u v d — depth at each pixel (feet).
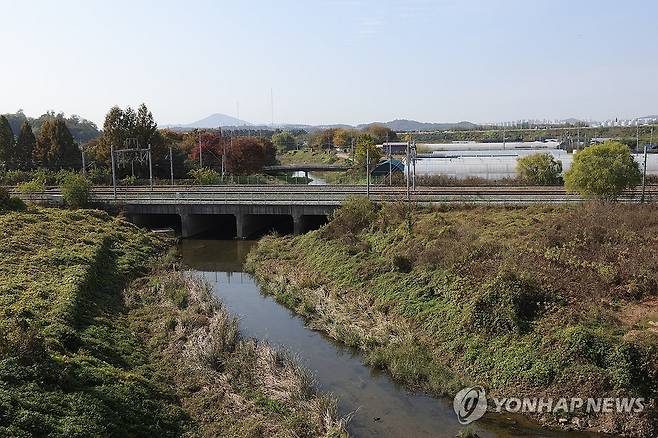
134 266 115.85
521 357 63.26
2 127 263.49
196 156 296.71
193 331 77.61
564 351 60.80
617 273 76.38
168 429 52.47
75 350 62.85
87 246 114.73
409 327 77.66
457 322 73.10
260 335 81.82
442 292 81.71
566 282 74.69
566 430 54.95
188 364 67.00
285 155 484.33
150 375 63.62
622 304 70.08
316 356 74.23
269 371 64.95
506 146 348.79
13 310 68.54
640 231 95.76
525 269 78.84
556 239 93.66
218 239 163.94
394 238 110.11
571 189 136.46
